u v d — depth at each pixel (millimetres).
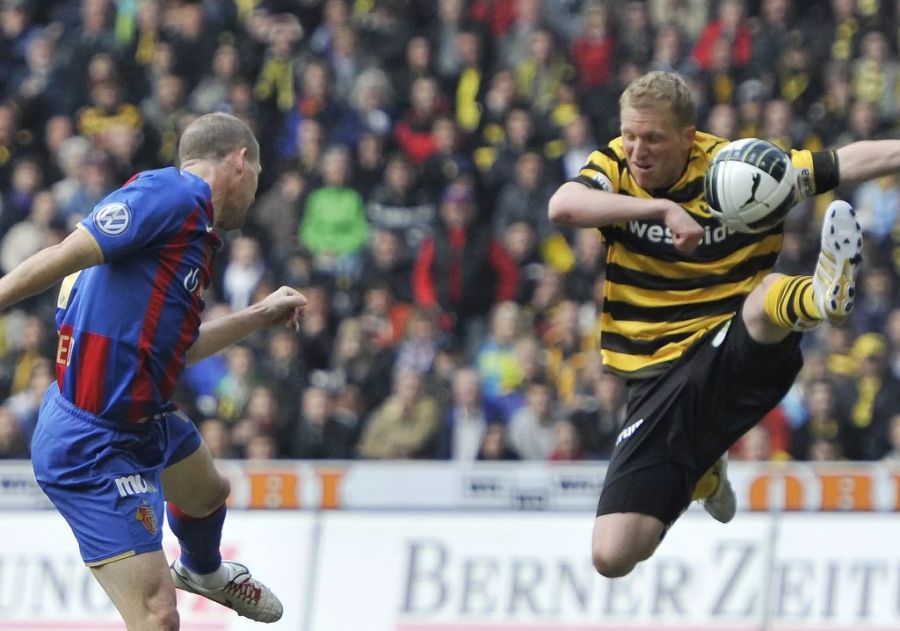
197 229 20578
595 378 42688
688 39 54156
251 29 55875
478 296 48531
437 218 49406
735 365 21453
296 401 43188
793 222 47156
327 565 35094
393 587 34844
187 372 44469
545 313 46750
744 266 21875
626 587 34125
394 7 55656
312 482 35562
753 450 40156
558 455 40875
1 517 35844
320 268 49125
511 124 51438
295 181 50688
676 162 21312
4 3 59125
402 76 54250
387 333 46562
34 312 48094
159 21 55906
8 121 53656
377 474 35438
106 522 20469
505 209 49875
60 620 35125
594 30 54281
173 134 53406
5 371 46188
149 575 20438
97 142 52844
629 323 22250
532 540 34688
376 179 51125
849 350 43938
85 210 50750
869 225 48000
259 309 22703
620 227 22047
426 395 43031
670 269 21922
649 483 21906
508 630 34219
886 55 52844
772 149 20297
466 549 34844
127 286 20438
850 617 33375
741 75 52750
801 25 54188
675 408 21875
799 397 42000
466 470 35219
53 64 55656
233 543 35375
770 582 33750
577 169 50406
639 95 21000
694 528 34281
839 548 33719
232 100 53594
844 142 50906
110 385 20484
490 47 54969
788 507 34125
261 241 49750
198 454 22047
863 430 41812
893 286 46219
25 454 43125
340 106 53344
